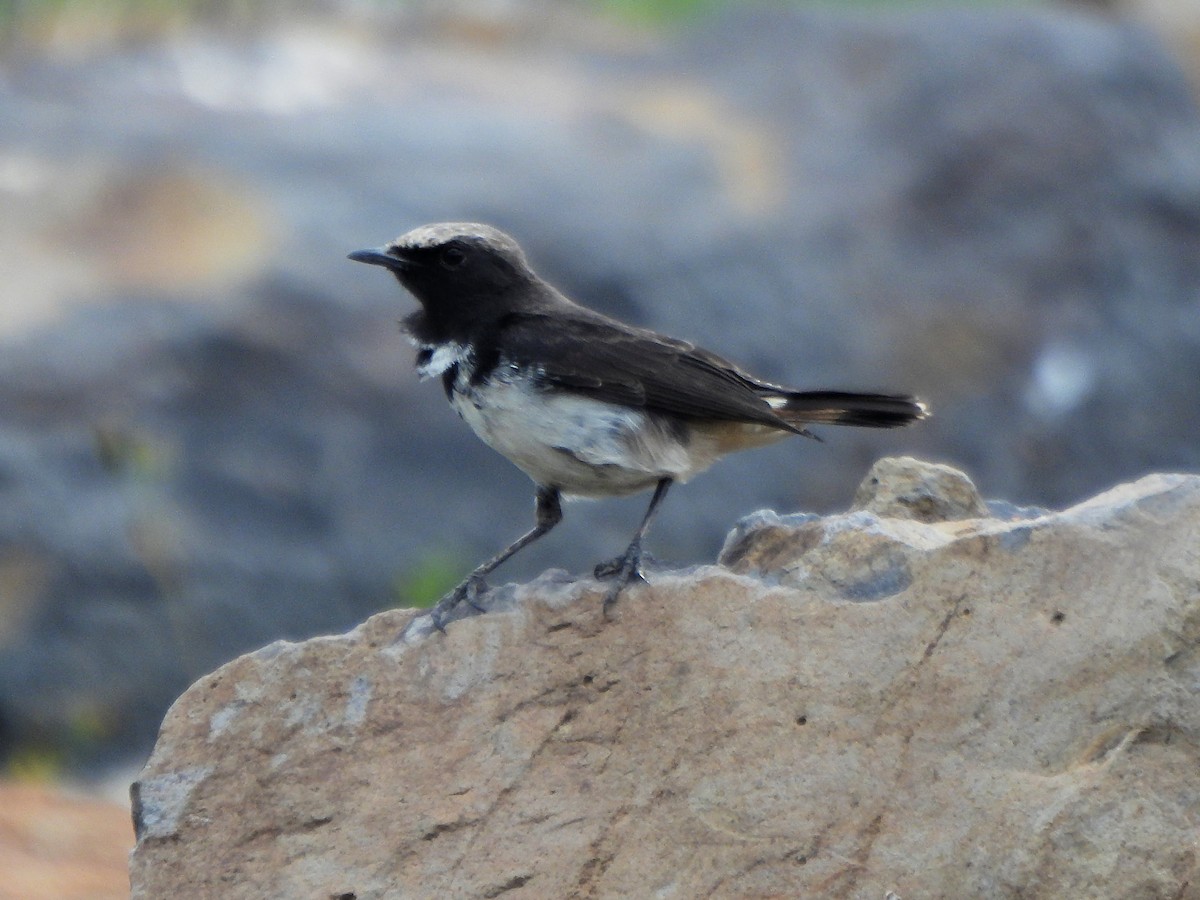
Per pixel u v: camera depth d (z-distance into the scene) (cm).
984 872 727
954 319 1903
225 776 798
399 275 923
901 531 791
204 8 2378
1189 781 720
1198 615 727
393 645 812
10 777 1502
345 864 777
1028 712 739
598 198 1916
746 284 1862
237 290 1739
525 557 1656
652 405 884
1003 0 2747
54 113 1991
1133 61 2198
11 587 1556
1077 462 1867
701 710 770
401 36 2406
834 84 2145
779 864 747
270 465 1655
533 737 784
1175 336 1958
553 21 2531
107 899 1072
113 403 1644
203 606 1575
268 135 1964
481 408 898
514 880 763
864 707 754
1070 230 1998
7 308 1711
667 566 834
